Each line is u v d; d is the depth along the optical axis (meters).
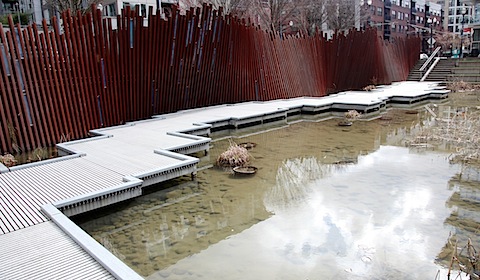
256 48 12.78
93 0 16.09
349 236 4.10
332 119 11.49
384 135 9.18
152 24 9.55
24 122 7.62
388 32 51.62
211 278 3.37
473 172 6.21
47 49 7.84
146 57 9.62
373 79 18.52
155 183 5.38
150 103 9.96
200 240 4.09
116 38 8.96
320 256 3.70
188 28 10.43
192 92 11.05
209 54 11.23
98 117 8.86
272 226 4.38
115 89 9.10
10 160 6.59
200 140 7.24
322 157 7.31
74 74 8.31
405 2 56.12
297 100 13.38
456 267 3.46
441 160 6.96
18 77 7.45
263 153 7.66
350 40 16.55
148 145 6.95
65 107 8.23
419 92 15.88
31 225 3.83
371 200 5.09
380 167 6.59
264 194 5.40
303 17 24.61
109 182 5.00
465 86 19.23
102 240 4.14
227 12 19.91
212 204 5.07
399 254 3.72
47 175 5.35
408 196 5.21
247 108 11.38
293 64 14.16
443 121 10.58
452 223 4.37
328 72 15.48
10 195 4.63
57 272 2.94
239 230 4.31
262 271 3.46
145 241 4.11
